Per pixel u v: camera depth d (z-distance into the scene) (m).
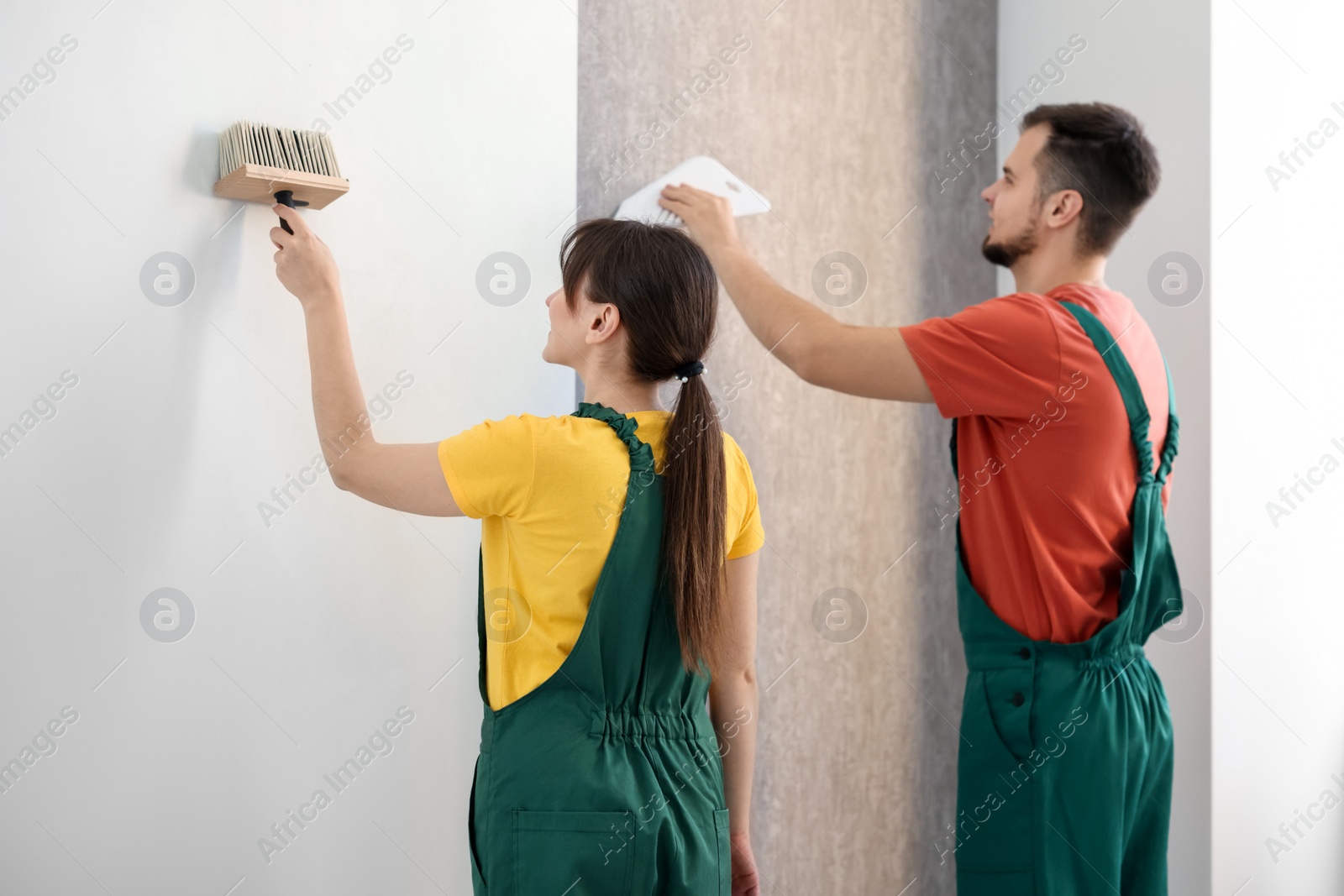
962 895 1.21
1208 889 1.56
